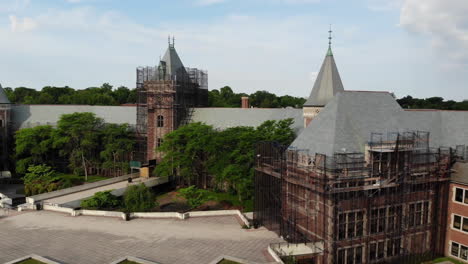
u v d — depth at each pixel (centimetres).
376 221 3434
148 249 3322
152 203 4816
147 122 7194
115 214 4306
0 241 3475
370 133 3644
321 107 5122
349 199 3266
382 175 3397
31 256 2977
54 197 5156
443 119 4359
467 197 3628
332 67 5166
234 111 6919
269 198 4012
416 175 3547
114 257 3133
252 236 3703
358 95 3916
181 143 6191
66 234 3691
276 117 6316
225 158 5438
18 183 6775
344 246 3275
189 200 4956
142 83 7238
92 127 7350
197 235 3709
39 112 8262
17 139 6944
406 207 3569
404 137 3519
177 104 6988
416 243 3678
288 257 3075
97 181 6388
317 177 3228
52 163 7319
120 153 7150
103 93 16688
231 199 5647
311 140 3722
